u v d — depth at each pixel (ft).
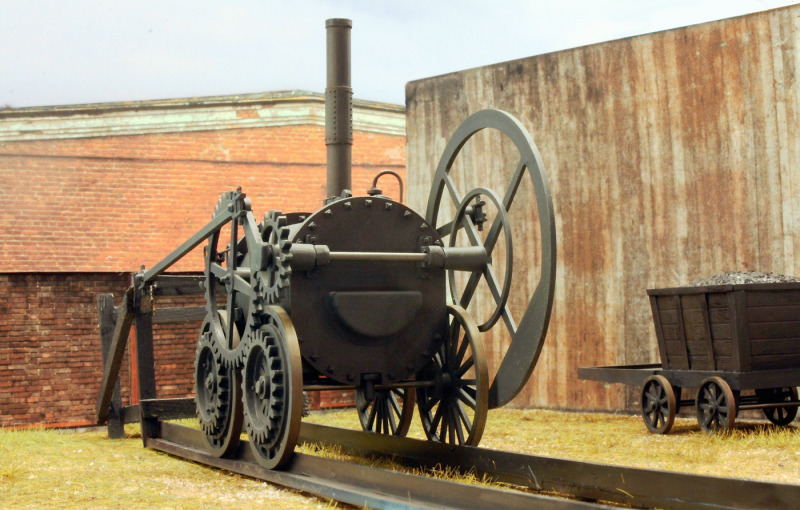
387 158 66.03
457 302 22.04
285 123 63.93
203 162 62.69
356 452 21.06
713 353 26.32
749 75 31.89
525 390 36.60
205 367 22.20
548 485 15.70
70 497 17.07
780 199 31.17
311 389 19.16
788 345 26.11
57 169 60.34
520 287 36.68
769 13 31.45
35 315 32.09
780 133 31.19
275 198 63.41
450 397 20.76
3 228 59.06
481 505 13.44
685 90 33.32
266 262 18.26
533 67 36.91
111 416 28.25
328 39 33.45
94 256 60.44
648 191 34.09
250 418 19.10
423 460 18.85
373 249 19.97
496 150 37.58
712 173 32.65
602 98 35.22
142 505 16.12
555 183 36.24
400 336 20.08
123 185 61.31
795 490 11.60
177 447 23.04
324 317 19.29
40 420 31.81
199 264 62.18
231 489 17.66
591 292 35.24
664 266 33.63
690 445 24.22
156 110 62.13
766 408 27.73
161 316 27.99
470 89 38.55
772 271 31.24
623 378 29.37
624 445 24.86
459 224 22.18
